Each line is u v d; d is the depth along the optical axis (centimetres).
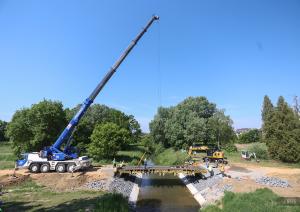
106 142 4906
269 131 4819
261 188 2622
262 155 4872
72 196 2625
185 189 3459
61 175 3388
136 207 2661
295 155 4422
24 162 3578
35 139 4750
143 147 8956
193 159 4928
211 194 2859
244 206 2130
